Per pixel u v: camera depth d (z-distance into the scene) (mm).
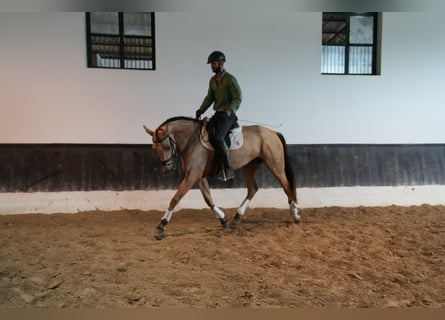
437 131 5352
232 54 4945
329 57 5281
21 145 4656
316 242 3648
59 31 4637
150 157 4902
